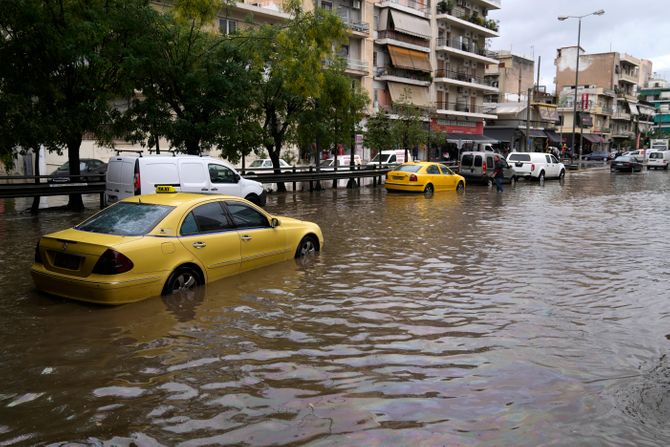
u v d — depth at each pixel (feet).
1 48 48.37
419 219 51.37
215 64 60.23
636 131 337.52
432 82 177.17
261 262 28.27
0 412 13.28
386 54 162.61
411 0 169.17
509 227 46.68
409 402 13.98
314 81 65.72
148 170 44.14
